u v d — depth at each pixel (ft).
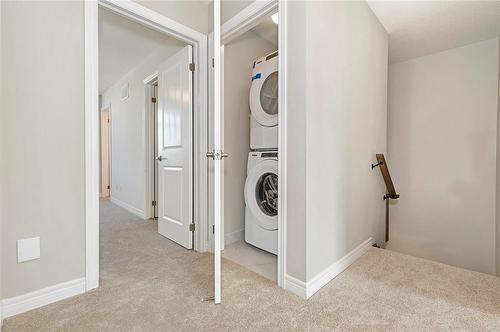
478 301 4.53
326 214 5.26
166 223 8.41
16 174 4.17
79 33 4.82
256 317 4.15
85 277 4.94
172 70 7.93
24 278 4.27
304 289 4.71
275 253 6.82
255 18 5.86
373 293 4.84
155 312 4.29
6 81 4.05
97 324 3.97
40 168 4.41
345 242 6.03
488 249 9.13
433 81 10.24
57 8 4.55
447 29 8.25
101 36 9.01
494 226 9.00
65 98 4.66
